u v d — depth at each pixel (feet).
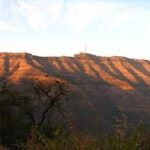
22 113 143.54
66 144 20.65
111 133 20.12
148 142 19.92
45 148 21.18
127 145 19.62
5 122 127.95
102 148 19.89
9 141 121.70
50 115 142.82
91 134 20.43
